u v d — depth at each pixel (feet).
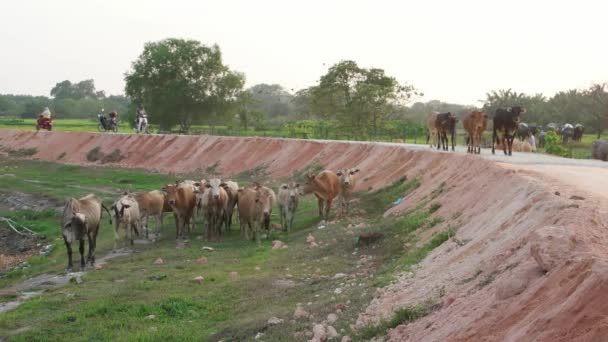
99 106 570.05
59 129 304.50
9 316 49.98
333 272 54.80
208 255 69.46
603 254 26.53
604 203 38.14
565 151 121.60
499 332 25.50
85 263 72.02
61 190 145.48
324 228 75.41
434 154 91.86
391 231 63.31
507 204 47.47
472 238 44.96
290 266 59.67
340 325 37.42
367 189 100.42
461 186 65.62
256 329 40.29
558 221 33.81
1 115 563.48
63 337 42.80
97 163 202.90
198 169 171.94
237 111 274.57
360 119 216.95
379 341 32.76
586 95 255.29
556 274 26.05
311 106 260.42
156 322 45.29
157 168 184.24
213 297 50.98
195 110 263.29
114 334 42.60
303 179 129.80
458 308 30.73
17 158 226.17
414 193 79.66
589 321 21.47
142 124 221.87
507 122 89.66
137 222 92.17
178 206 81.61
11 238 108.68
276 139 162.91
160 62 255.50
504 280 29.17
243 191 78.48
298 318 40.91
